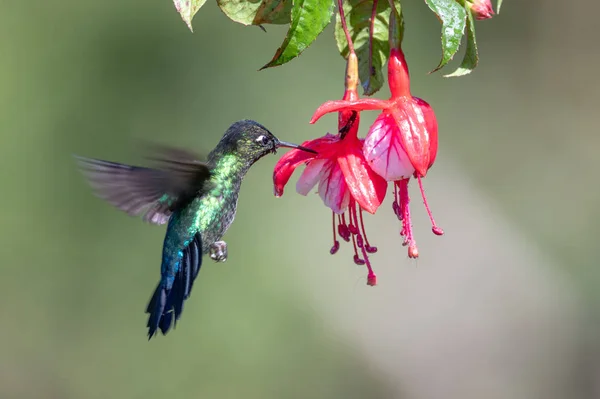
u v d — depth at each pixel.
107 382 11.96
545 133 13.95
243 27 13.15
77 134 12.77
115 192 5.64
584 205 13.35
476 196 13.22
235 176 5.96
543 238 13.07
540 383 12.35
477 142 13.64
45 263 12.28
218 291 12.08
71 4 13.05
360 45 5.50
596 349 12.43
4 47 12.77
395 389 12.05
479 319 12.41
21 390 11.90
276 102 13.02
